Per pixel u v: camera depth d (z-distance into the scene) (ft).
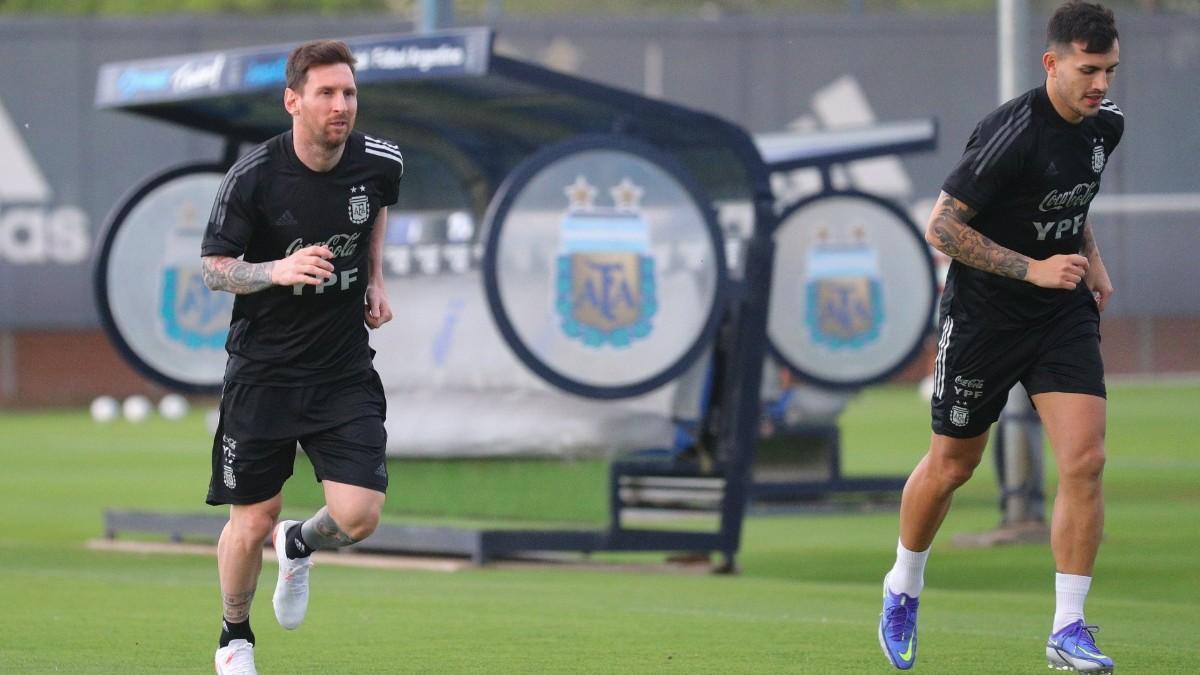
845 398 187.32
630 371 127.34
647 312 127.65
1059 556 72.90
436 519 158.30
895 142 183.62
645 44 378.32
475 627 97.30
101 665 83.82
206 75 139.23
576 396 130.93
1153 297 387.96
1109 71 69.62
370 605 107.14
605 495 131.13
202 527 143.02
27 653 87.66
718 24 379.35
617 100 126.00
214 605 107.04
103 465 238.48
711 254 128.47
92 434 298.56
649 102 127.34
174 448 267.80
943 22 379.96
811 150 183.01
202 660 85.46
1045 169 71.56
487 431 137.90
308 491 155.02
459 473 141.90
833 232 183.21
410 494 146.00
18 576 123.75
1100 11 69.72
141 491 202.28
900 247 184.34
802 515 182.70
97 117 362.94
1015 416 152.05
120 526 148.77
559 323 125.90
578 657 86.17
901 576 77.10
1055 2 400.67
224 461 71.15
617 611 104.42
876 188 375.04
